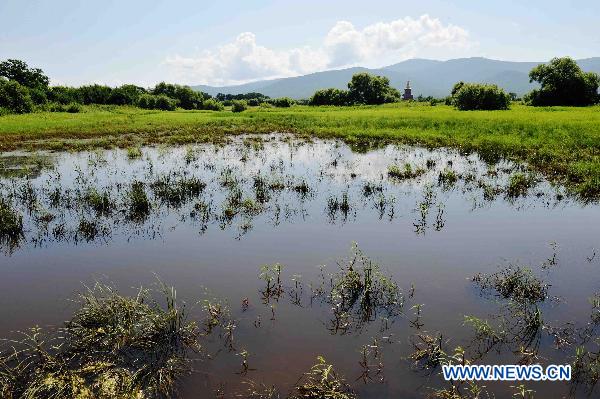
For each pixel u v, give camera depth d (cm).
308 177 1606
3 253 865
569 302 650
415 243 912
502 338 561
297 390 469
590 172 1498
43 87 7988
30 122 3919
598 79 6725
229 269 786
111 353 529
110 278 747
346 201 1181
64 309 640
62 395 452
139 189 1312
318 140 2852
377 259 826
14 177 1620
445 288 702
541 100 7075
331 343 557
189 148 2405
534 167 1703
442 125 3184
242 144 2653
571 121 3077
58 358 520
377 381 485
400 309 638
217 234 978
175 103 9044
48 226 1033
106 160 2020
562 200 1248
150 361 517
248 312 632
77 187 1448
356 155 2162
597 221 1055
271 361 520
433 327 590
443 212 1140
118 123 4000
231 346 548
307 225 1040
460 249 876
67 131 3203
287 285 720
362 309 639
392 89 10606
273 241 931
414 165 1831
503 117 3712
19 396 459
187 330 575
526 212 1136
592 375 489
